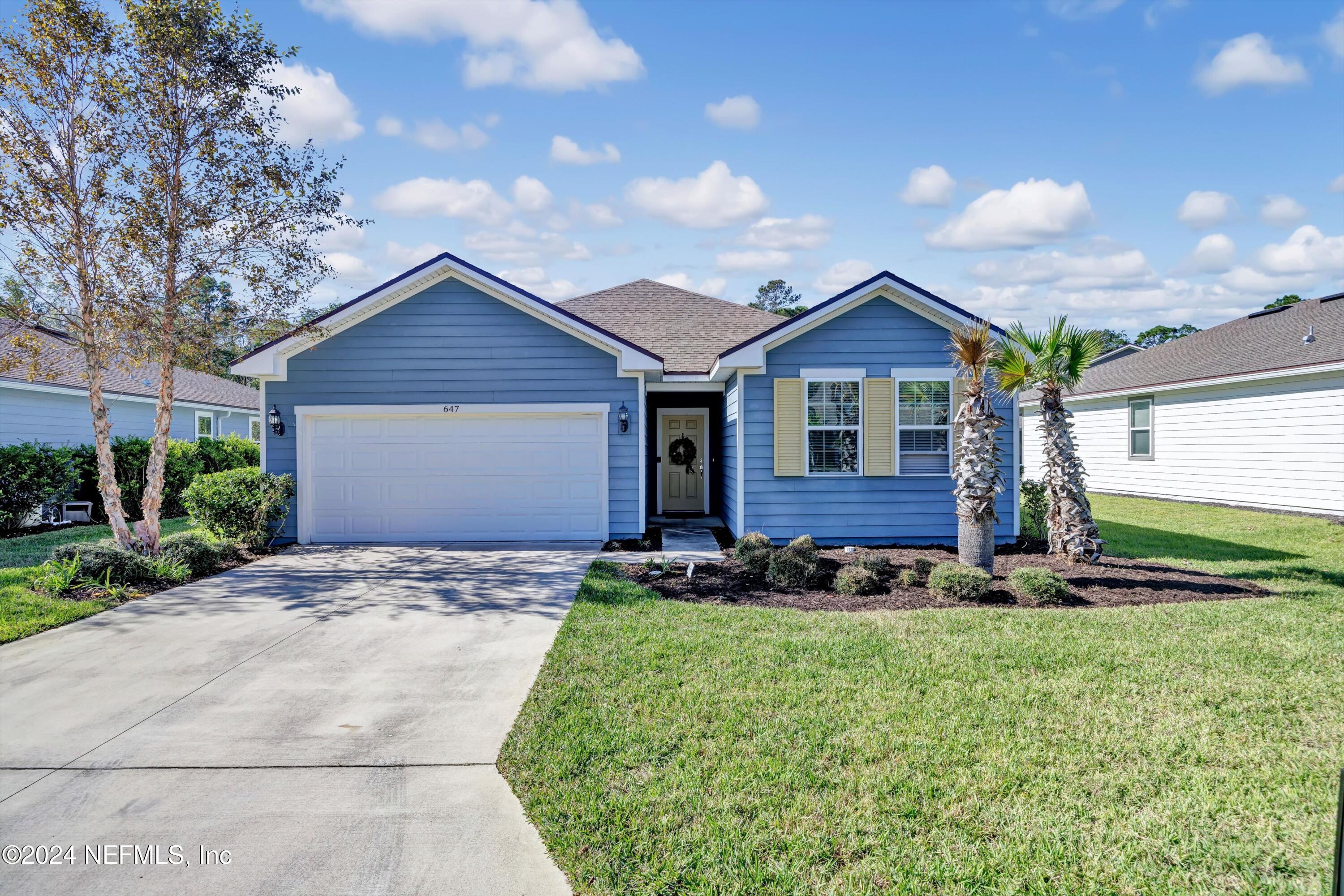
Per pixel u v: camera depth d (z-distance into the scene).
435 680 5.25
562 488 11.74
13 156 8.91
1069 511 9.57
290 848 3.18
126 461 15.56
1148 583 8.20
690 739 4.12
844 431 11.30
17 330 11.41
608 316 16.30
